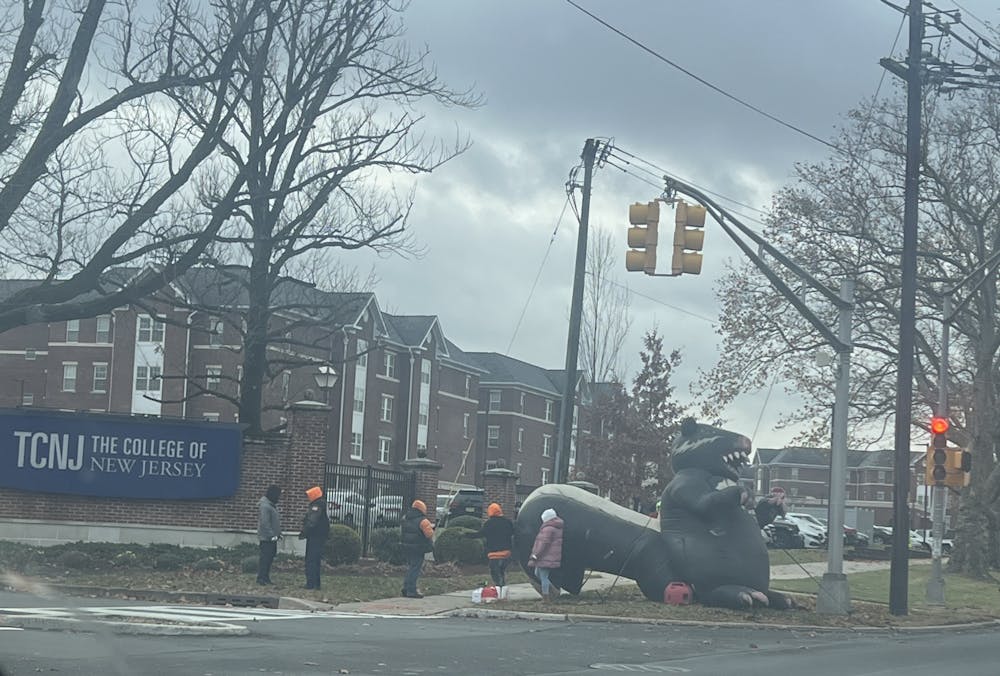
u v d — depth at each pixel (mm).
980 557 41469
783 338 40438
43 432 28781
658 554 23109
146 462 29172
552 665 13961
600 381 62594
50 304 25266
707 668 14383
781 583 31859
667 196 20844
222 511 29516
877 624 22516
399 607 21672
